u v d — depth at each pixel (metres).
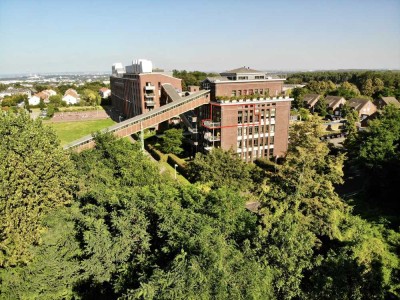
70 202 28.36
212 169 40.25
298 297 19.52
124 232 22.50
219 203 25.77
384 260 20.09
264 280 17.61
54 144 29.89
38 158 24.97
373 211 33.88
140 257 21.11
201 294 16.05
